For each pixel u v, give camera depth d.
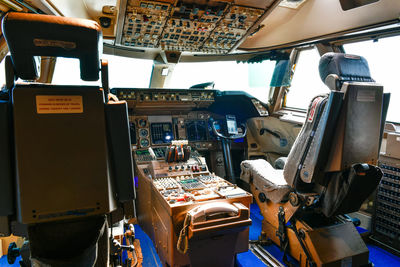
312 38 3.35
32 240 1.14
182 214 2.08
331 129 1.94
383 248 2.76
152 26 2.76
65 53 1.07
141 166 3.24
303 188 2.27
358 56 2.16
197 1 2.33
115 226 2.14
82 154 1.11
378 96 2.03
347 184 1.99
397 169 2.63
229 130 3.88
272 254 2.62
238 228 2.04
